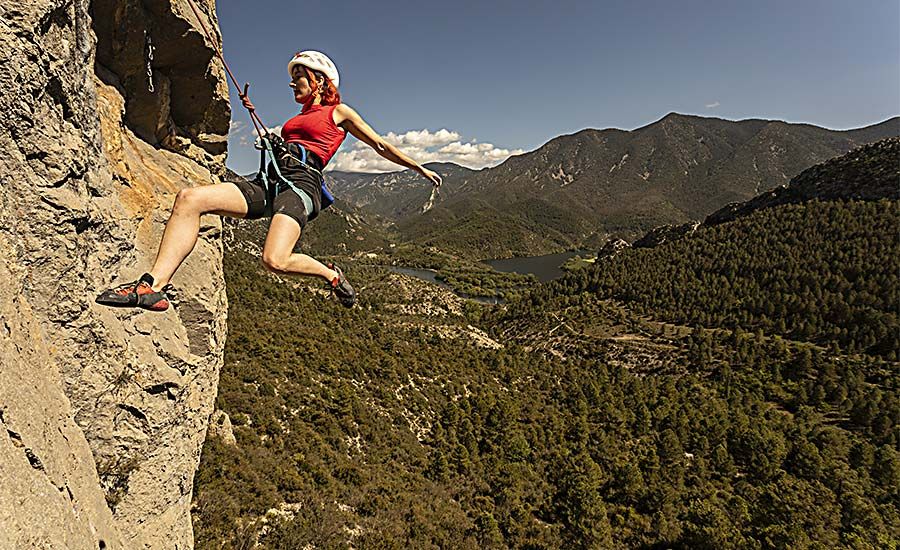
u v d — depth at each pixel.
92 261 5.87
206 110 10.52
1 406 2.80
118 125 8.03
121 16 7.49
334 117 3.21
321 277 2.88
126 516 6.45
